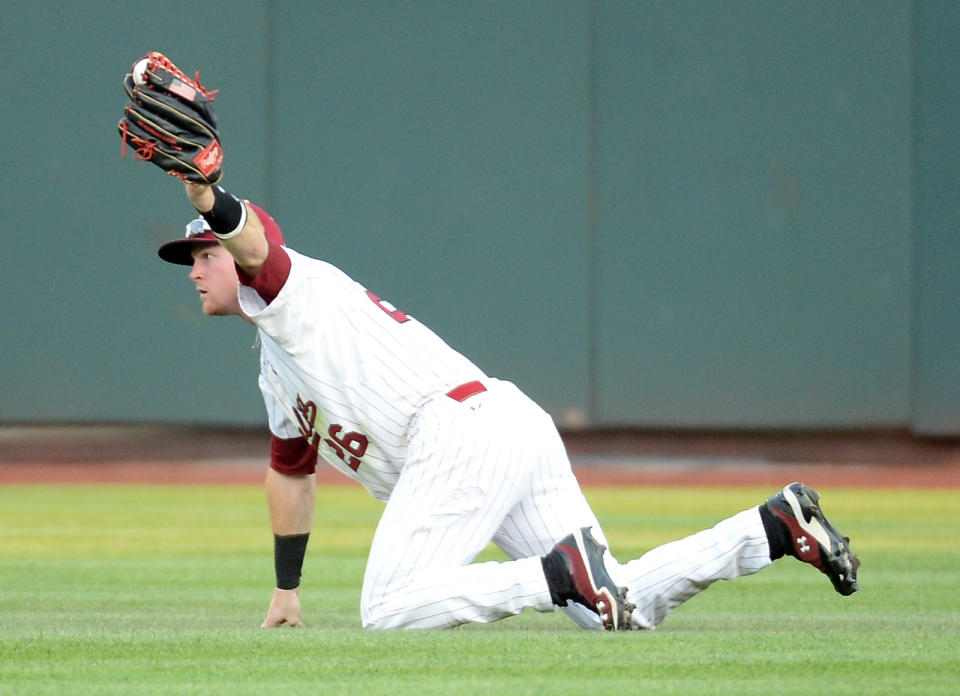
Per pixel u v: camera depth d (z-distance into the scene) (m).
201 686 8.58
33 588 17.34
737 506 29.67
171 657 9.67
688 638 10.59
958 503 30.33
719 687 8.52
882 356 37.50
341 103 37.78
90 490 33.53
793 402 37.69
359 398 11.55
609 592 10.82
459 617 10.98
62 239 37.72
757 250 37.56
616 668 9.19
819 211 37.47
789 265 37.56
